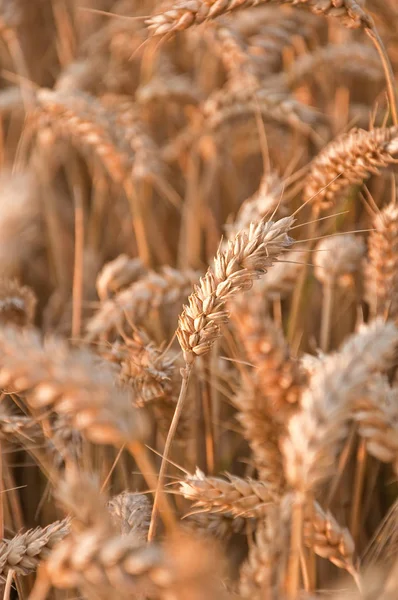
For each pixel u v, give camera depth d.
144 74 1.67
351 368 0.70
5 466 0.91
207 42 1.53
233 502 0.79
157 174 1.22
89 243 1.48
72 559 0.66
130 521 0.79
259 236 0.78
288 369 0.79
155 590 0.65
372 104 1.61
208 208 1.40
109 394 0.67
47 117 1.18
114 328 0.97
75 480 0.68
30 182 0.92
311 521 0.73
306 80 1.51
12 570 0.78
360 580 0.78
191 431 0.92
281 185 0.96
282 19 1.44
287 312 1.23
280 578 0.72
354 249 0.98
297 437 0.70
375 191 1.24
